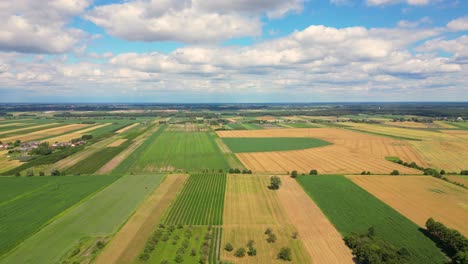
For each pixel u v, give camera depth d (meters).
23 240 61.53
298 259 54.88
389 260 50.56
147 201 83.38
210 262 53.94
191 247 59.25
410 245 59.19
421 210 76.12
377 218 71.75
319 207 78.94
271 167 123.75
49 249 58.25
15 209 77.31
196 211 76.50
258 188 94.81
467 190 91.44
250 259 54.88
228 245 58.09
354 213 74.81
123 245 59.66
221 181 102.44
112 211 76.31
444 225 65.62
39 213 74.75
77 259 54.78
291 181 102.19
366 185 96.44
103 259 54.78
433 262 53.31
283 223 69.62
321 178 104.62
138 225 68.44
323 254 56.56
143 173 114.75
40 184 98.81
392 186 95.38
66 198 85.44
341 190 91.75
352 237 59.66
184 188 95.00
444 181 100.50
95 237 62.91
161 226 67.31
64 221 70.25
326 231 65.69
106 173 115.31
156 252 57.28
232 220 71.31
